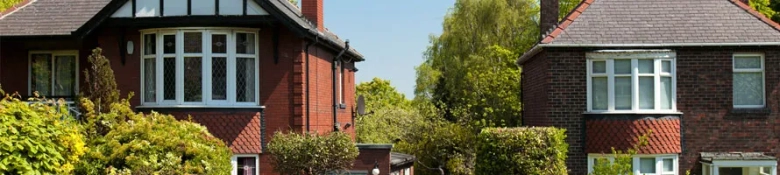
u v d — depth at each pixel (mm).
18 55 23828
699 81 22875
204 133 16812
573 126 23000
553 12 26641
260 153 21641
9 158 11789
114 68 21969
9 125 11992
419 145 36812
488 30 51656
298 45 21797
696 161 23031
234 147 21344
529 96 28047
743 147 22984
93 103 18234
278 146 20750
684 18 23344
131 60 21891
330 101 26188
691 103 22938
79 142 13453
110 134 15617
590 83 22938
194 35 21297
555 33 23062
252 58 21734
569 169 23109
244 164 21703
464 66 49969
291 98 21797
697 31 22953
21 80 23766
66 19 23766
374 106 53344
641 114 22594
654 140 22578
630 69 22797
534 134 21578
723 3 23734
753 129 22969
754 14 23406
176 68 21281
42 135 12477
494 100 40031
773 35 22734
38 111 13164
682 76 22875
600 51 22656
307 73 22438
